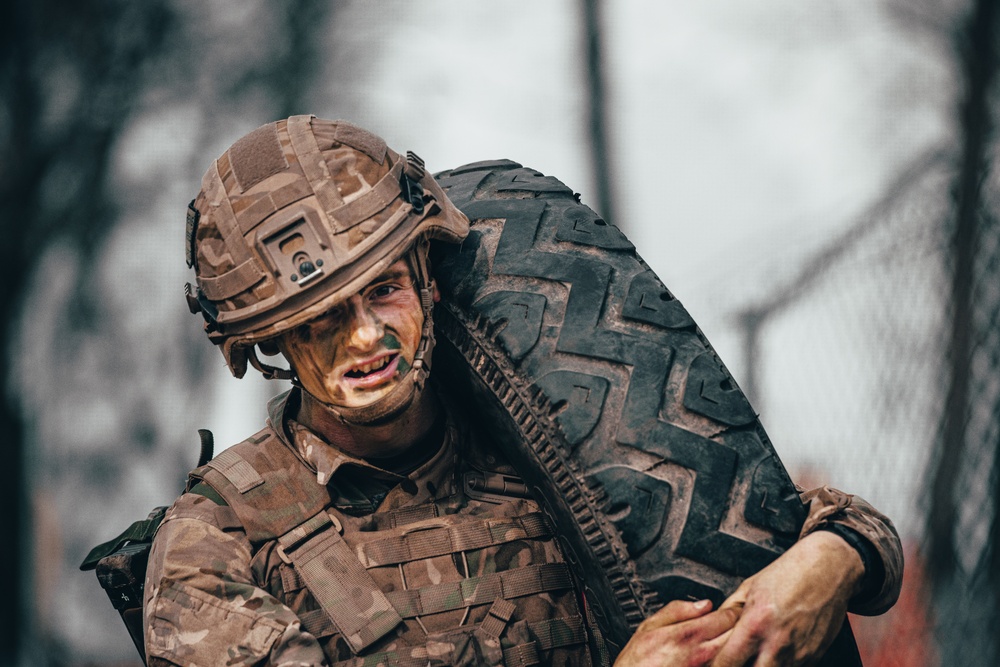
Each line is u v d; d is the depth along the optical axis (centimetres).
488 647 315
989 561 674
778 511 301
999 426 701
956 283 715
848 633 312
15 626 1371
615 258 334
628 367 312
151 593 312
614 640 309
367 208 305
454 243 333
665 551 296
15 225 1361
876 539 301
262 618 304
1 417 1383
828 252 838
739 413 310
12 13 1387
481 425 346
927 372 731
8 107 1386
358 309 304
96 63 1409
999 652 662
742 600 287
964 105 1098
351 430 325
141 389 1452
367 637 310
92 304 1414
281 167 309
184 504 326
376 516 326
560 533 317
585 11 1614
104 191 1397
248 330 307
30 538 1391
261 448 333
